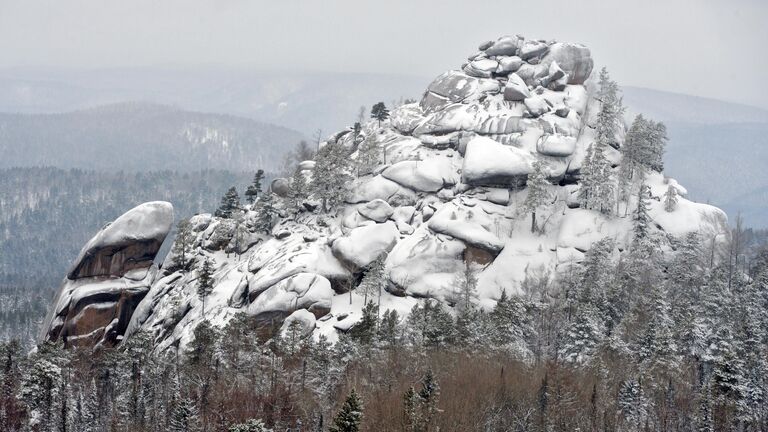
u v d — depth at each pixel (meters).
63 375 101.69
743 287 119.81
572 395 82.56
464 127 158.00
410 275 126.31
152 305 138.75
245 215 154.75
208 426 83.56
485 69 173.38
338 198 144.50
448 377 85.25
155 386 98.00
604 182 139.50
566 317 111.25
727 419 76.75
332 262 129.25
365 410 78.25
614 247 133.50
